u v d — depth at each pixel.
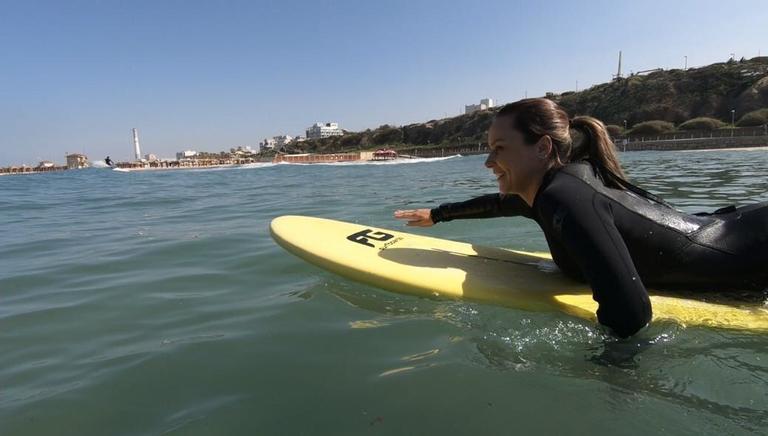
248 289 3.01
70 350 2.16
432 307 2.41
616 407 1.45
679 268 2.04
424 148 78.94
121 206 8.75
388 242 3.20
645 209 2.04
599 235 1.77
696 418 1.37
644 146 49.09
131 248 4.46
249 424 1.48
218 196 10.53
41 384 1.83
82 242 4.90
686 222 2.09
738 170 12.82
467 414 1.46
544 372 1.69
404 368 1.79
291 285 3.03
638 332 1.84
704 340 1.82
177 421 1.52
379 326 2.23
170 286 3.15
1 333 2.41
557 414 1.43
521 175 2.07
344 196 9.61
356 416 1.49
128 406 1.63
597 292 1.77
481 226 4.80
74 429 1.51
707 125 52.12
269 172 28.23
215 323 2.41
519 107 2.02
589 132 2.12
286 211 7.00
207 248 4.30
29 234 5.59
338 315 2.41
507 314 2.21
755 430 1.31
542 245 3.84
